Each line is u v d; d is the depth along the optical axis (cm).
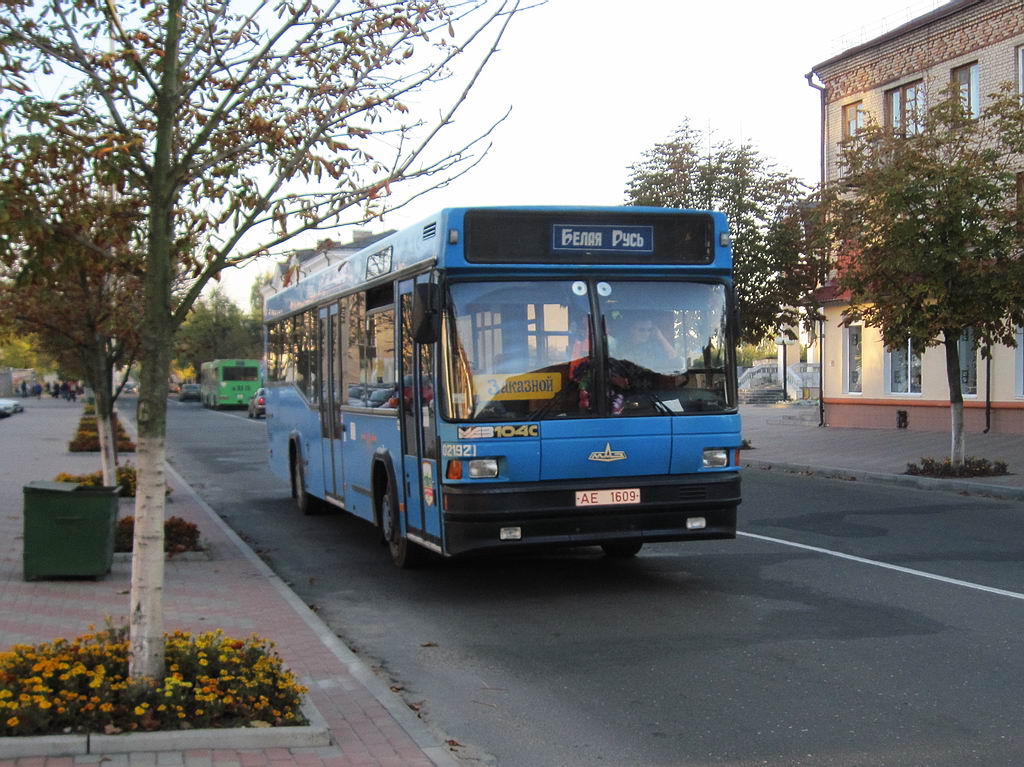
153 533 534
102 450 1376
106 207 575
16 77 561
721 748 535
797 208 2467
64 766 465
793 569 1023
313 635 760
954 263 1761
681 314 905
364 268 1135
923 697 609
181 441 3528
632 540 881
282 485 2066
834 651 715
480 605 901
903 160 1770
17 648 562
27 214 518
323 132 573
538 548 859
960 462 1841
